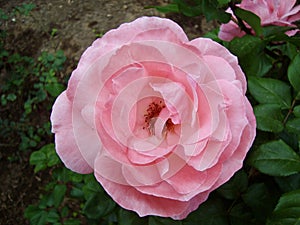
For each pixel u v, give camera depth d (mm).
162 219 203
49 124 613
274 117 200
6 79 660
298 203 181
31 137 617
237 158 164
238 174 205
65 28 696
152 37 161
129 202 162
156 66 158
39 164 331
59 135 166
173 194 159
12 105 650
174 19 681
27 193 589
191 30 673
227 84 162
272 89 210
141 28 168
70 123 167
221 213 209
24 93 650
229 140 156
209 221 207
